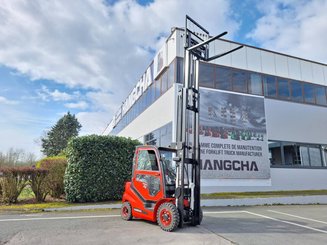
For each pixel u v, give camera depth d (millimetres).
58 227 6504
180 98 7656
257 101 15641
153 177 7098
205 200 11180
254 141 14922
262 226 7246
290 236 6148
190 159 7246
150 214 6816
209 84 14484
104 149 11047
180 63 13742
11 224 6805
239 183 13984
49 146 54000
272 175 15250
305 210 10750
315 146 17281
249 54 16172
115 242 5270
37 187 10484
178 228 6566
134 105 21391
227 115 14523
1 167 10289
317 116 17859
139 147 7828
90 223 7051
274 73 16828
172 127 13195
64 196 11562
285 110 16703
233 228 6879
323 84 18672
